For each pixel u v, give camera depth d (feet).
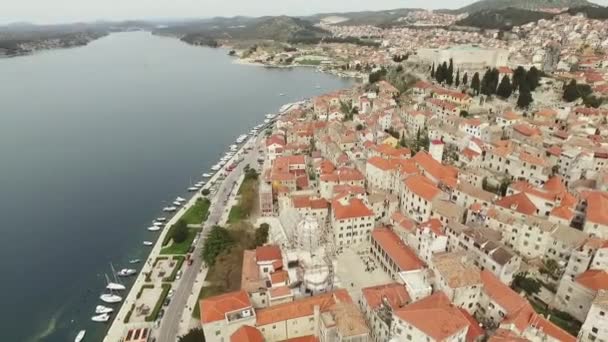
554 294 328.49
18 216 573.33
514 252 370.73
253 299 319.88
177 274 413.80
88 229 537.65
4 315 391.86
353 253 417.69
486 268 348.79
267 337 290.97
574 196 425.69
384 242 388.16
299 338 285.84
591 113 634.02
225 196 589.32
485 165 539.70
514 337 244.63
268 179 555.69
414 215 457.68
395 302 298.56
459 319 257.14
